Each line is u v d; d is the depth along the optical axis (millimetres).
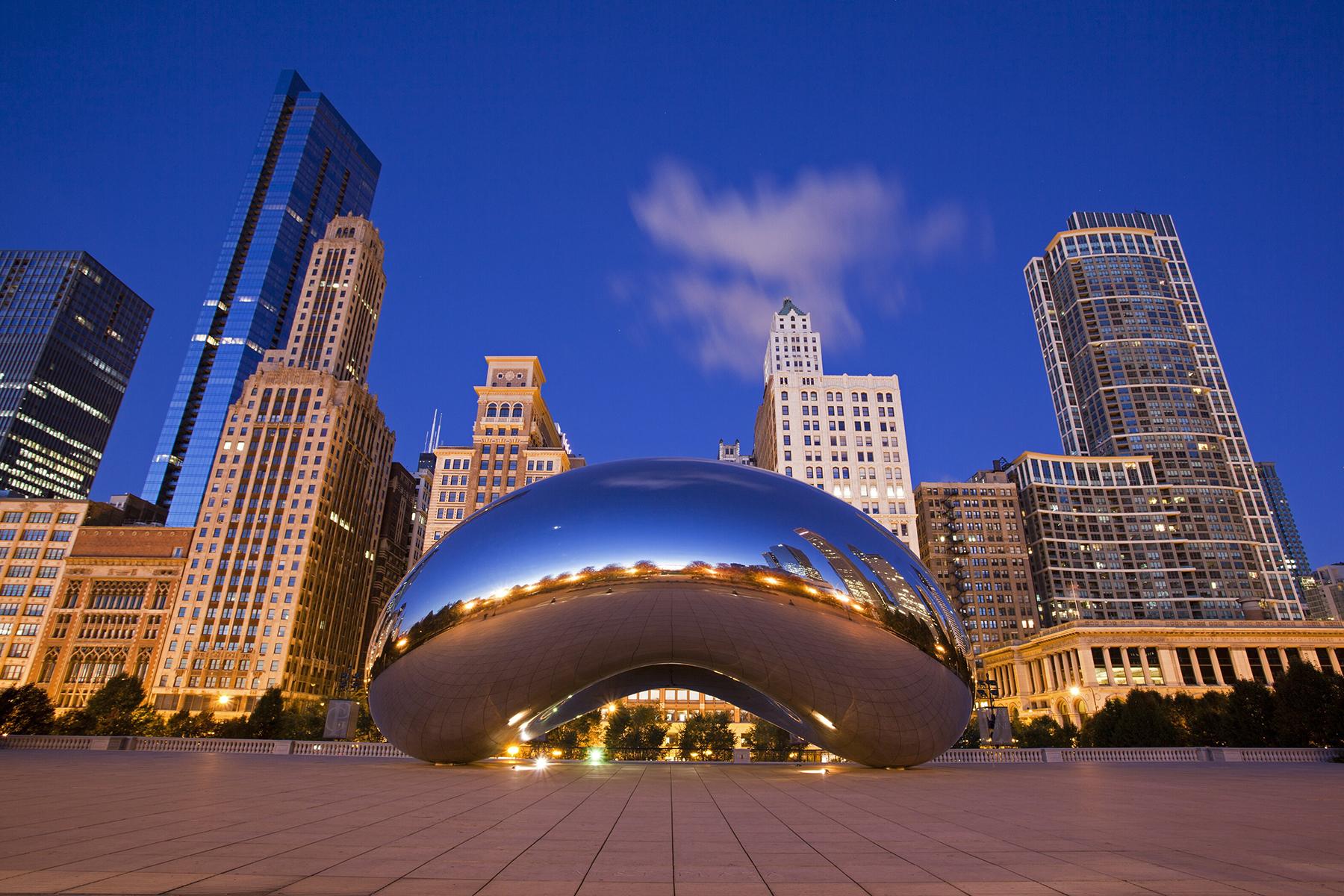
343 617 114625
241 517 105438
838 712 13367
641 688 16844
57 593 104938
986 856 6160
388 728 14852
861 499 110312
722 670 13266
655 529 12547
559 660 12594
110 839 6516
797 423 114375
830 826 7852
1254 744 33594
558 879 5180
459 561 13289
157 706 93625
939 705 13922
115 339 192375
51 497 171375
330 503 110188
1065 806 9961
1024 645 106812
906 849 6477
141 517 142375
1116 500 158375
